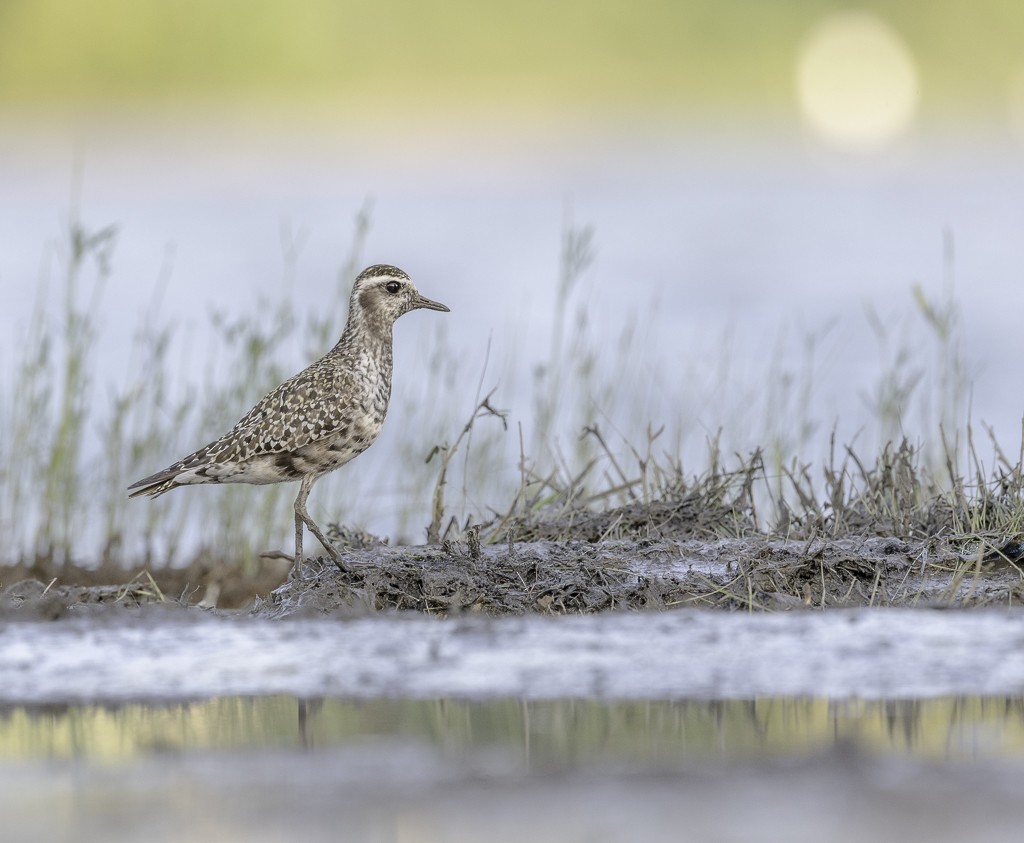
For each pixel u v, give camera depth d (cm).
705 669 782
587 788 594
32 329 1944
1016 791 580
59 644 866
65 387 1509
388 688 763
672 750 649
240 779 620
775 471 1368
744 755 639
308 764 639
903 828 535
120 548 1473
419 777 615
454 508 1461
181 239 3694
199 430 1584
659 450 1650
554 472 1312
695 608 970
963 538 1050
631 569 1032
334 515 1506
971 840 519
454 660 810
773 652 809
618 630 859
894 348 2427
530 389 2144
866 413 1948
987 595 954
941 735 664
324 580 1034
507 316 2728
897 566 1013
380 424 1209
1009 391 2097
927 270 3203
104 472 1658
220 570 1373
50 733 702
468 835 538
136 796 600
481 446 1545
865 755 635
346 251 3506
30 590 1165
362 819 559
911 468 1190
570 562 1037
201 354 2436
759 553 1026
